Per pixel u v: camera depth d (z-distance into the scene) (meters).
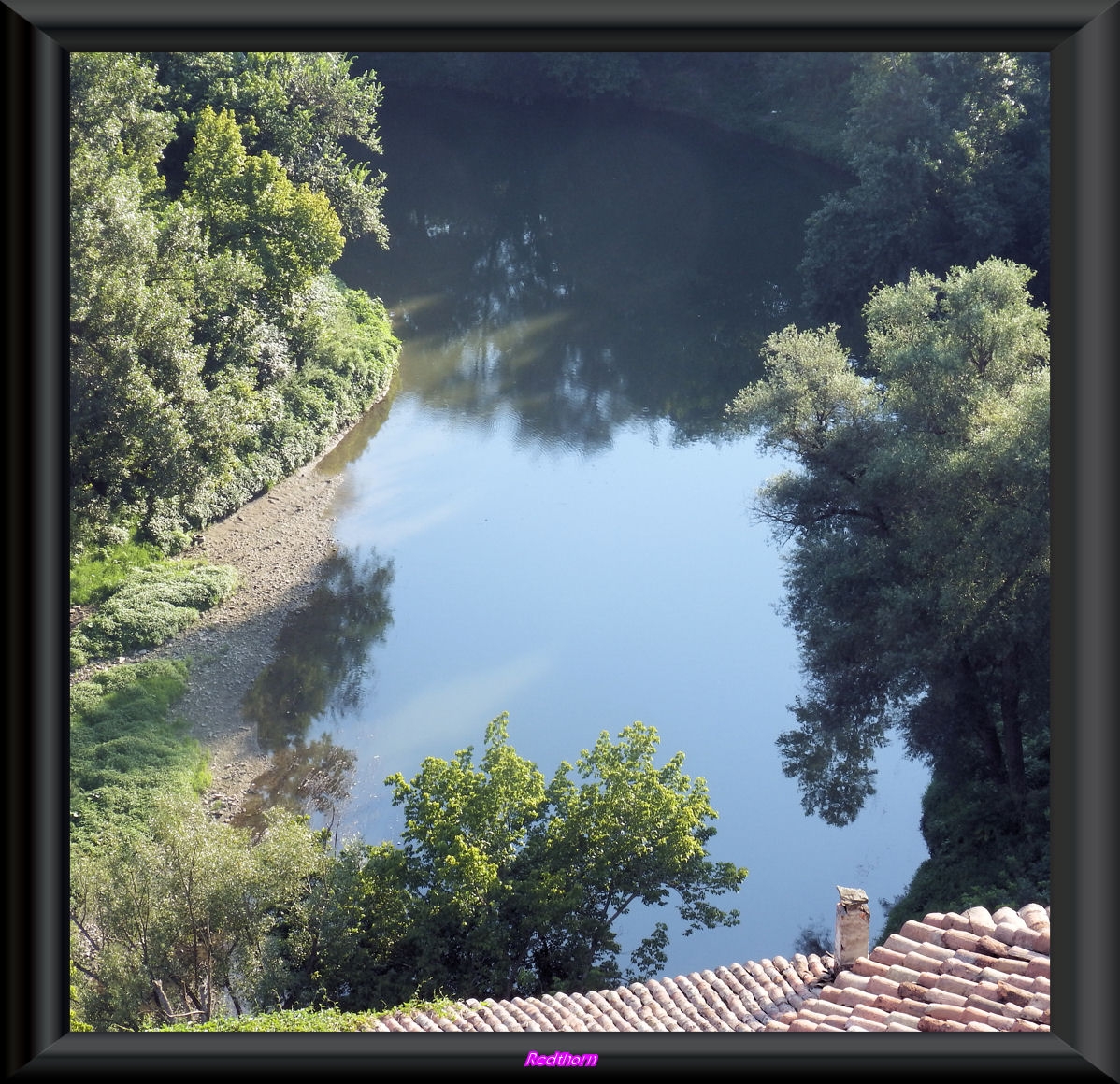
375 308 64.44
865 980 11.77
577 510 52.62
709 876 27.95
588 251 73.56
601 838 27.53
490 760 28.23
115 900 25.28
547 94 89.81
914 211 55.47
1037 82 56.38
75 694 38.25
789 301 68.00
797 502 36.72
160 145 51.16
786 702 42.44
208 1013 24.58
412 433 56.62
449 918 25.81
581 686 42.97
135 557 43.97
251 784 37.12
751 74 87.94
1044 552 28.77
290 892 26.20
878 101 56.03
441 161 83.69
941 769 34.25
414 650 43.56
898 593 31.34
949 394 33.03
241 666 41.47
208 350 49.22
